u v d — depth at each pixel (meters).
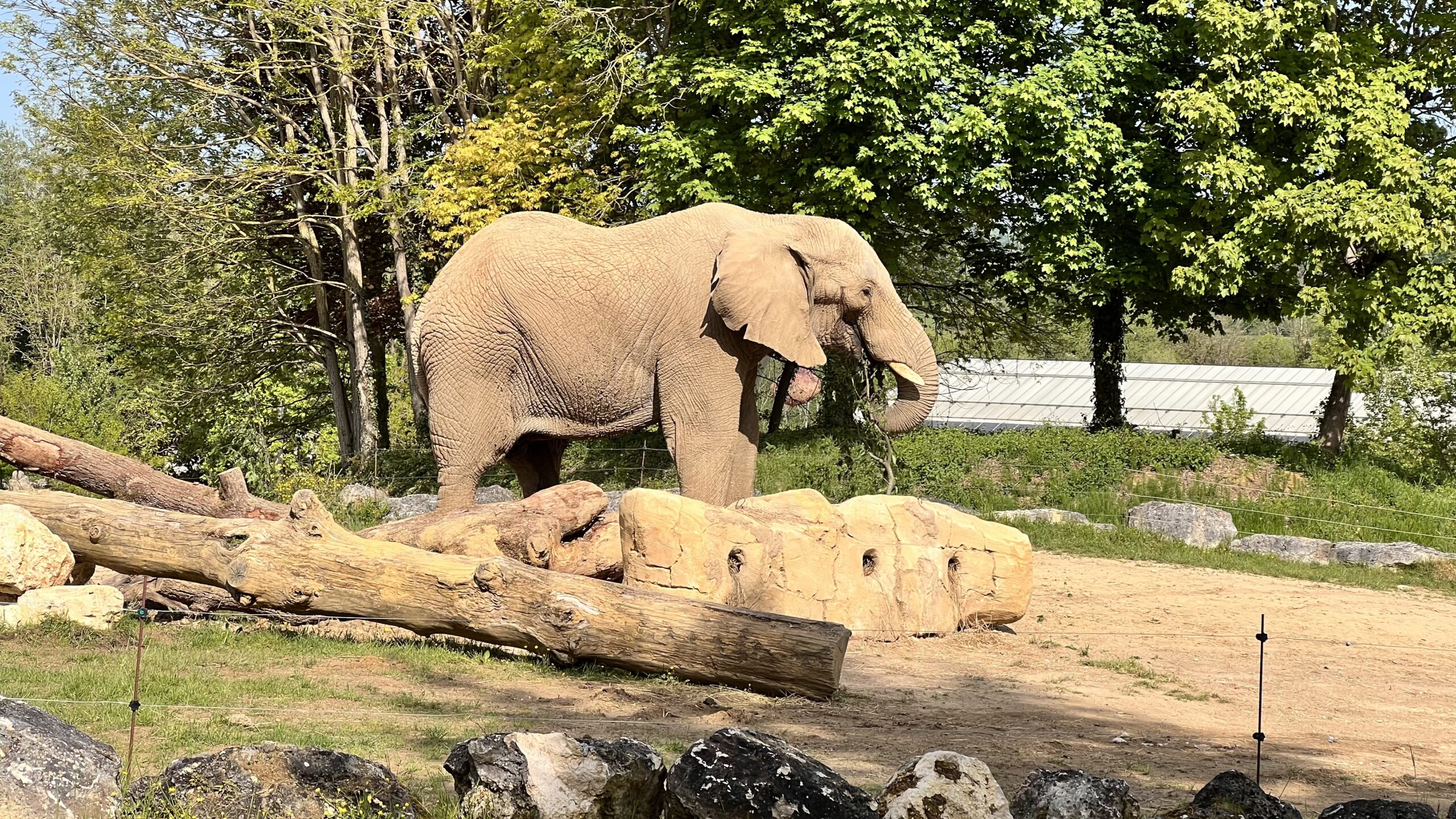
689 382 13.90
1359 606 17.58
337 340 34.03
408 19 28.81
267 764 6.15
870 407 23.33
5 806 5.65
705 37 27.36
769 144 25.66
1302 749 9.82
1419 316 25.94
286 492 21.11
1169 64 27.97
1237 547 21.48
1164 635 14.66
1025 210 27.83
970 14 27.67
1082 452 24.42
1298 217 24.83
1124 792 6.31
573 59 27.77
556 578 10.59
